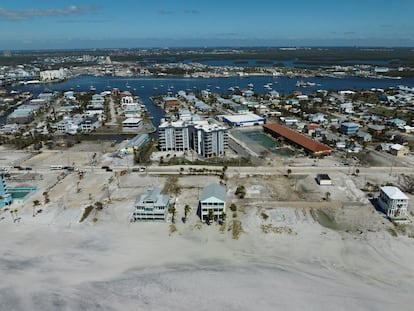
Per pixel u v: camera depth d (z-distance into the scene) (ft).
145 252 289.33
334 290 239.09
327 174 453.99
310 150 536.01
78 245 301.63
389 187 358.02
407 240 299.79
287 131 643.86
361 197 383.24
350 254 281.33
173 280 250.98
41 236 316.60
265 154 547.90
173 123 589.73
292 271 261.03
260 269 263.49
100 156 547.08
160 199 344.49
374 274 256.52
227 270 262.47
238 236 310.24
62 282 252.83
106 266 271.49
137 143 578.66
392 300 228.63
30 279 256.32
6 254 288.71
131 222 338.34
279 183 427.74
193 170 472.03
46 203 379.76
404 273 256.93
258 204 370.53
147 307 224.94
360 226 323.57
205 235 313.32
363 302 226.58
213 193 344.28
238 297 232.53
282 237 307.58
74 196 397.39
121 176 458.91
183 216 348.18
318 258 277.23
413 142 597.93
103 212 358.02
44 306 227.81
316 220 336.90
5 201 371.56
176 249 292.81
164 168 486.38
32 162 521.65
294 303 226.38
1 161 527.40
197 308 223.10
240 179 442.09
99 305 227.81
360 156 528.22
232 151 570.46
